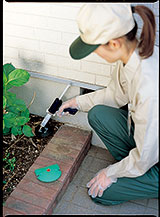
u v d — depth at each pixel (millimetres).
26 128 2197
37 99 2459
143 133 1572
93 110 1950
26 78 2102
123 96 1940
